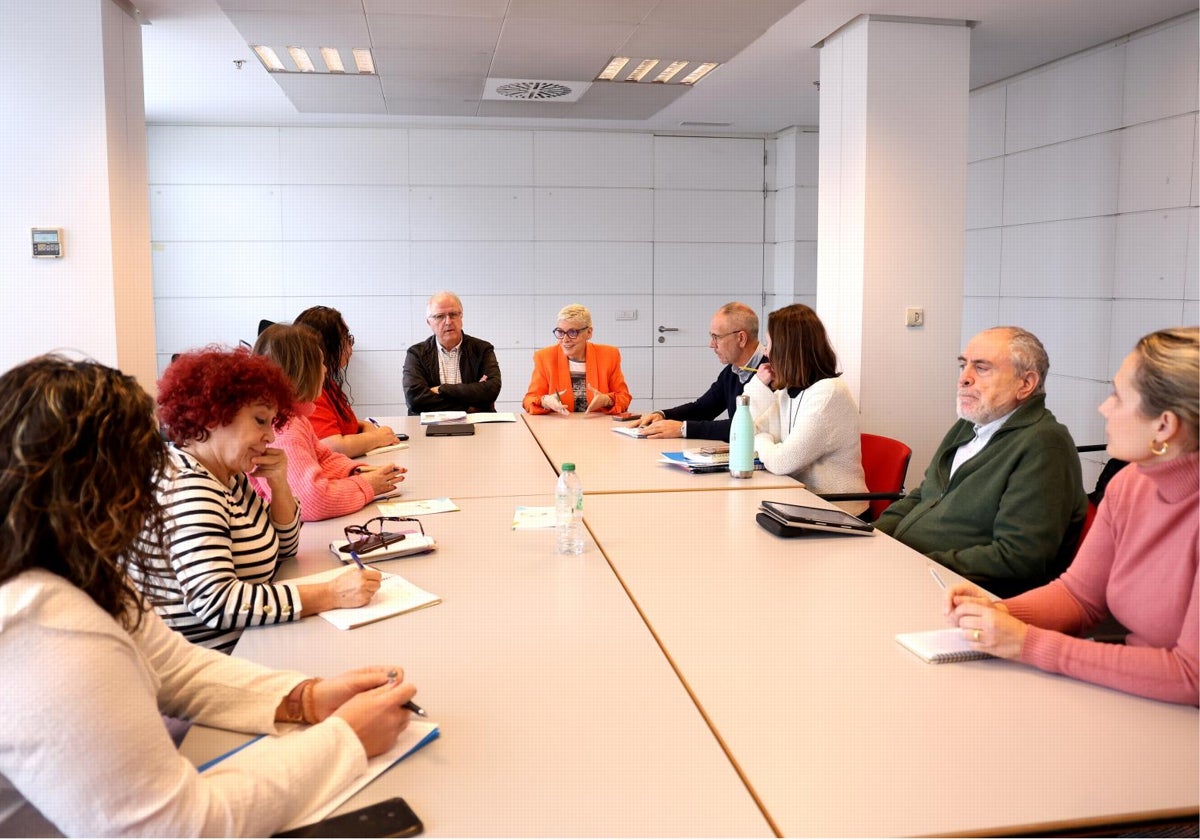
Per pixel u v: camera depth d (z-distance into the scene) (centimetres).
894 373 481
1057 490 217
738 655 151
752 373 393
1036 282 562
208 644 167
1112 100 493
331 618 166
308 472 239
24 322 403
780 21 460
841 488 307
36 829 108
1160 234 462
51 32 391
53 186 398
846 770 114
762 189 782
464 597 180
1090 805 106
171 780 96
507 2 391
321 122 700
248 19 415
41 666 91
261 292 715
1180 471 138
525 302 752
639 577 194
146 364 446
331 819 103
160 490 123
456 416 445
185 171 697
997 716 129
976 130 615
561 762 117
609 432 399
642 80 555
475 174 732
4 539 94
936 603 177
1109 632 172
